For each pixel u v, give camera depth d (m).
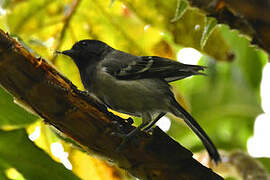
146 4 10.33
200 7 7.45
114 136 7.65
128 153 7.66
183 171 7.65
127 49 11.01
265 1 6.75
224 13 7.25
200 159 11.98
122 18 10.77
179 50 14.57
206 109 14.92
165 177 7.64
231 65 14.94
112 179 9.77
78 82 11.37
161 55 10.96
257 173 10.55
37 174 8.52
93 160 9.62
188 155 7.61
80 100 7.60
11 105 8.59
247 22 6.98
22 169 8.51
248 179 10.50
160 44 10.88
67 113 7.55
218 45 10.17
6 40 7.14
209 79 15.19
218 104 14.96
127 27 10.81
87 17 10.75
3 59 7.15
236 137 14.69
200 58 15.16
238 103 14.89
